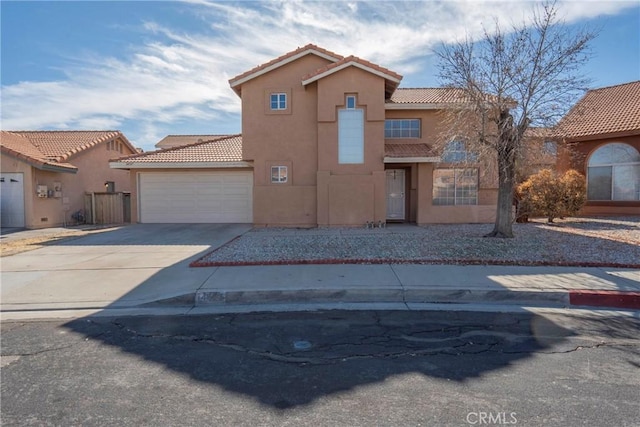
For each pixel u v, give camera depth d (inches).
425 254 384.5
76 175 882.8
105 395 147.9
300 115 668.7
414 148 676.1
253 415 133.8
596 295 261.4
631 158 734.5
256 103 672.4
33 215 746.8
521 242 439.8
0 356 184.9
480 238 475.5
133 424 129.0
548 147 494.6
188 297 271.7
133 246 480.7
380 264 347.6
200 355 184.5
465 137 471.2
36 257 413.7
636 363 172.4
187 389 152.1
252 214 727.7
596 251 387.2
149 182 741.9
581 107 560.4
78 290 295.1
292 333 212.2
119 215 898.1
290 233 569.3
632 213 734.5
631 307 256.1
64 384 156.8
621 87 847.7
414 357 179.8
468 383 154.8
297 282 294.8
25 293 289.1
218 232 605.3
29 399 145.3
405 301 272.1
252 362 176.1
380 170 641.6
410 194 714.2
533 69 442.6
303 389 151.2
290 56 658.8
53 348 194.2
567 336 204.8
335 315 242.4
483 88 453.7
